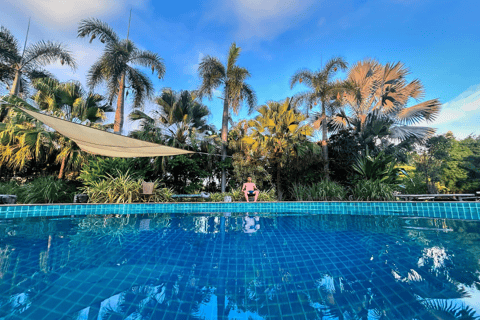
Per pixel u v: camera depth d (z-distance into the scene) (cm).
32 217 481
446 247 257
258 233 343
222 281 171
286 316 123
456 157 1778
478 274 176
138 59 992
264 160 1038
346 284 163
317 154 1016
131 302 138
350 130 1182
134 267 198
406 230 364
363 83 1253
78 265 198
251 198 848
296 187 932
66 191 764
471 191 1698
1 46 853
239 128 1292
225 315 125
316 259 221
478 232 345
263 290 156
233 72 1082
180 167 1019
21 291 147
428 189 1249
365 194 718
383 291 151
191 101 1138
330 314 124
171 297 146
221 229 374
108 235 319
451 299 138
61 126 476
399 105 1303
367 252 241
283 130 1062
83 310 127
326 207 649
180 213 594
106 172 745
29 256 218
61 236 308
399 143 1217
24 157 762
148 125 955
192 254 237
